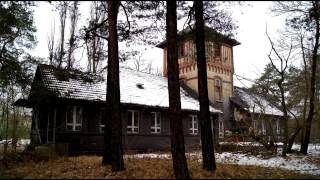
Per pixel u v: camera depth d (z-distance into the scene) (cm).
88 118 2500
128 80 3105
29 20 2052
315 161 2005
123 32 1684
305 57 2495
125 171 1300
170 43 1274
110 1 1458
